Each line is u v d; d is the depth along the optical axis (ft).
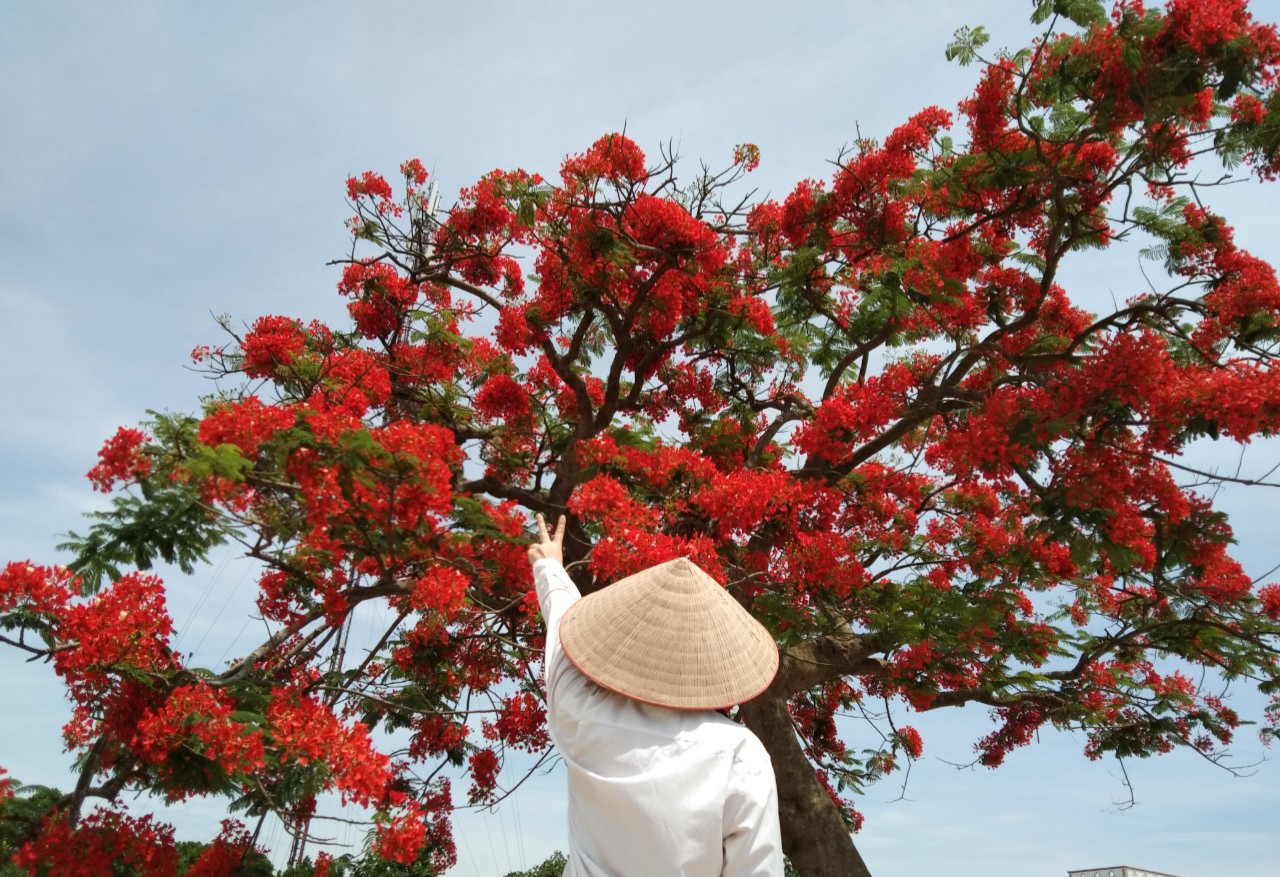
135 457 13.58
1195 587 28.35
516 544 19.69
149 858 17.57
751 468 29.94
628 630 6.03
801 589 24.07
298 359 27.94
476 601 21.52
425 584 18.65
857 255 29.81
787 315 32.22
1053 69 23.03
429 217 33.65
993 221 28.68
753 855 5.19
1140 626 32.63
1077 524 21.89
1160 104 20.84
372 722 27.02
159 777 17.29
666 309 28.96
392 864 24.63
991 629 26.66
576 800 5.74
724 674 5.90
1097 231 25.71
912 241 25.48
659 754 5.45
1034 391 22.68
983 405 25.59
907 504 30.78
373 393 27.73
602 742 5.63
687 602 6.15
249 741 16.60
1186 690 34.88
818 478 26.08
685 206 30.73
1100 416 21.40
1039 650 28.37
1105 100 21.89
